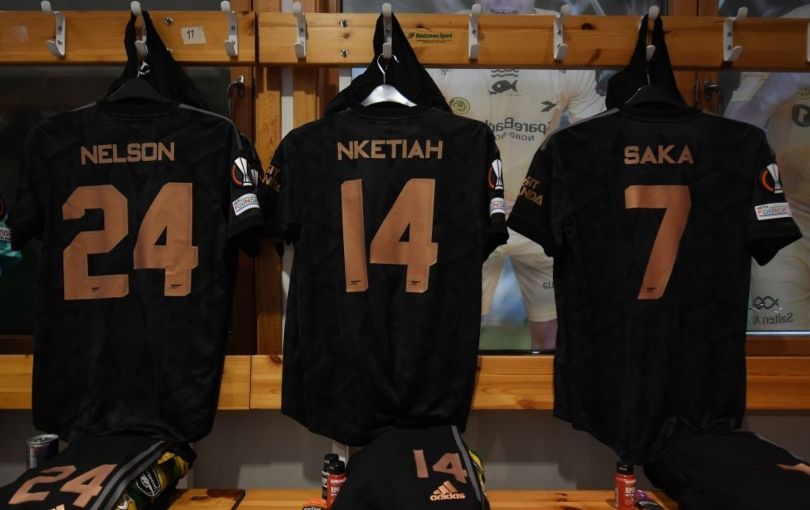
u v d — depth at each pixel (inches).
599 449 58.8
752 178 47.8
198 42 50.4
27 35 50.4
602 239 48.3
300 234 48.1
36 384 47.8
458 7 58.6
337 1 57.8
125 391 47.6
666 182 47.9
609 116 48.9
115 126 48.5
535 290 58.6
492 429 58.7
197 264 48.0
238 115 55.9
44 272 47.9
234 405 51.6
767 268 58.7
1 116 57.6
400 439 43.9
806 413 58.4
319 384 47.6
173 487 48.2
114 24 50.6
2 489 38.3
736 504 36.7
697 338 47.8
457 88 57.9
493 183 47.1
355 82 50.2
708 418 47.6
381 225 47.5
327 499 45.4
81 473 39.4
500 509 47.9
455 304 47.6
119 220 48.1
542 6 58.7
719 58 51.3
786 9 58.6
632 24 51.0
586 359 48.1
